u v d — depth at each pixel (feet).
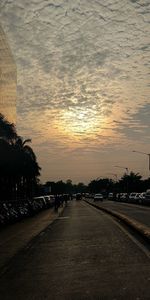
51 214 152.97
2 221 95.50
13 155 217.36
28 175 253.65
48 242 62.49
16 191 260.83
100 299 28.32
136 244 55.57
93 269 38.99
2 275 38.27
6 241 64.90
